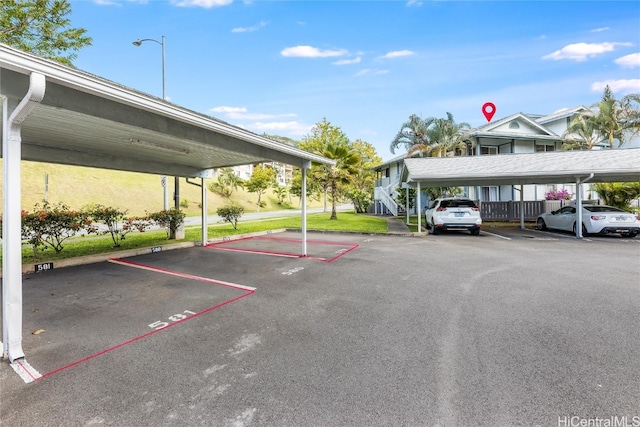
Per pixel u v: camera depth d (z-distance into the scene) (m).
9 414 2.24
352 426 2.08
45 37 10.33
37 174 24.97
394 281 5.70
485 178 12.82
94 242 10.16
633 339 3.28
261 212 36.84
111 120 4.07
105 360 3.00
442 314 4.06
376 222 18.16
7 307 2.98
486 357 2.94
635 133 20.94
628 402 2.29
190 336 3.51
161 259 7.96
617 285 5.28
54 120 4.54
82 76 3.20
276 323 3.84
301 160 8.23
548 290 5.04
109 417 2.20
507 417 2.14
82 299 4.84
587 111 23.41
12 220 3.02
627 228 11.25
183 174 9.87
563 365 2.79
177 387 2.54
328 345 3.24
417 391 2.44
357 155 19.50
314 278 5.98
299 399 2.37
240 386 2.54
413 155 23.19
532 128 23.20
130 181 31.72
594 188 17.00
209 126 4.89
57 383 2.62
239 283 5.68
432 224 13.77
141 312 4.27
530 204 19.36
